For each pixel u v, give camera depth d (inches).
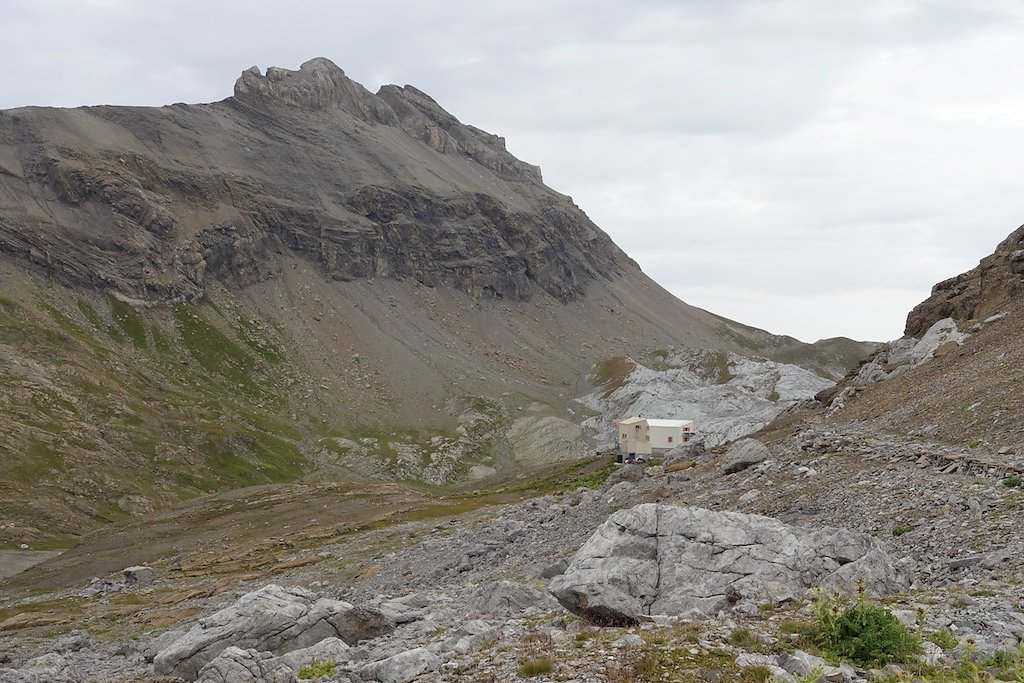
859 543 883.4
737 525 921.5
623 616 820.0
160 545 3978.8
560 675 590.2
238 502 5022.1
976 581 789.2
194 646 1061.8
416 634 1052.5
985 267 2999.5
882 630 589.3
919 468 1311.5
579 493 2856.8
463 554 2082.9
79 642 1795.0
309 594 1222.3
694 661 595.5
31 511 5398.6
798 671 557.0
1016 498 985.5
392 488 5433.1
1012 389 1584.6
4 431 6427.2
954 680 520.4
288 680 819.4
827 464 1560.0
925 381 2245.3
